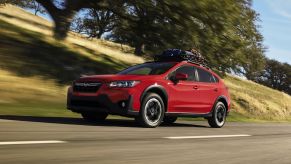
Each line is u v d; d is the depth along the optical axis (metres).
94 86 8.96
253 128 11.99
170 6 20.89
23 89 15.27
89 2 23.81
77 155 5.11
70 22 23.73
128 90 8.88
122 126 9.10
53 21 23.61
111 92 8.81
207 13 20.16
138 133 7.95
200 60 11.27
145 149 6.00
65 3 23.42
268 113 32.88
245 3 21.72
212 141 7.58
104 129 8.14
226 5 20.30
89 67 22.23
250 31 22.94
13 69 17.42
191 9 20.33
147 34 23.44
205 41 20.91
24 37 23.27
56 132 7.08
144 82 9.15
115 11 25.20
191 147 6.56
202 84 10.69
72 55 23.19
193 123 12.62
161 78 9.58
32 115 10.80
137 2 22.44
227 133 9.45
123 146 6.12
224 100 11.41
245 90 39.91
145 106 9.12
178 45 21.91
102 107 8.88
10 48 20.28
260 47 37.38
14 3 43.47
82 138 6.62
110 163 4.79
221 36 20.97
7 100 13.30
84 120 10.01
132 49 37.50
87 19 37.81
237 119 19.73
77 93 9.20
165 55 10.97
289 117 37.56
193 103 10.38
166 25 21.80
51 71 18.98
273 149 6.97
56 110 12.72
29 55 20.17
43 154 4.99
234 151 6.45
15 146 5.37
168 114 9.77
